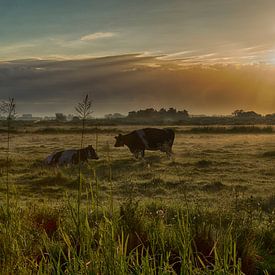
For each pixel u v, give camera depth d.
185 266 4.34
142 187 17.78
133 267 4.53
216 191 17.08
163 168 24.39
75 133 64.06
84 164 25.83
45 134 62.75
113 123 100.06
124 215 6.46
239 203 11.33
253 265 5.70
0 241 5.00
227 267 4.30
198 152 34.25
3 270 4.25
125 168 24.44
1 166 24.14
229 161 27.75
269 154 31.03
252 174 22.38
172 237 5.70
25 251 5.06
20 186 17.30
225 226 7.39
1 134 61.28
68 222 6.57
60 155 26.92
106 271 4.13
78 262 4.36
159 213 7.56
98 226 4.83
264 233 7.16
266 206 13.15
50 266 4.44
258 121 121.19
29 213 7.28
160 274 4.27
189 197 15.45
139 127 83.19
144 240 5.82
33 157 30.81
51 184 18.30
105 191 16.19
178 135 58.97
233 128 66.12
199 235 6.01
